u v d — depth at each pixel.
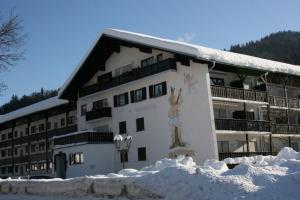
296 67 42.22
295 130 40.50
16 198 18.86
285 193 9.40
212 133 32.34
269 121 37.75
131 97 39.66
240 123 35.00
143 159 37.78
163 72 35.38
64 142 41.62
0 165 66.62
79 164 39.38
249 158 25.41
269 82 41.22
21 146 63.38
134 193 12.56
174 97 35.47
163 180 11.77
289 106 41.12
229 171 11.45
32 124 62.59
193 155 33.50
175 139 34.97
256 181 10.33
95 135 39.47
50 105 51.91
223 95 34.31
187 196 10.73
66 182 16.27
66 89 45.25
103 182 14.09
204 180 10.75
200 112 33.34
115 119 41.22
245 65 34.81
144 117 38.12
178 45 33.03
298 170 11.50
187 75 34.59
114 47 42.06
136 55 39.84
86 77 45.22
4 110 135.75
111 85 41.06
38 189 18.33
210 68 33.41
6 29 31.22
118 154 40.31
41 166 57.91
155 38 35.16
